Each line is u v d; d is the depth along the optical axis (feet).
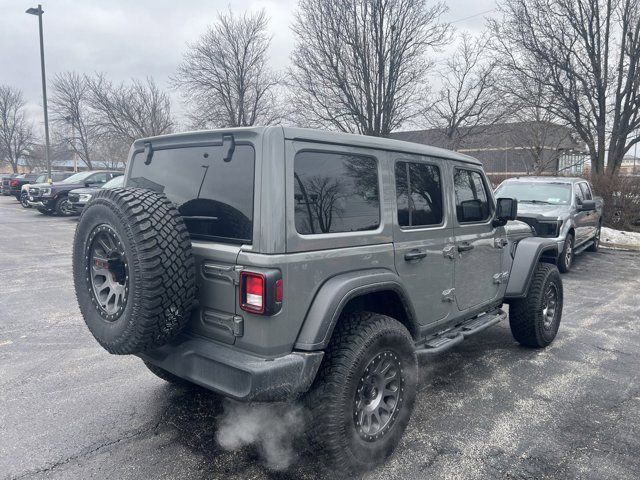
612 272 32.50
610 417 12.21
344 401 9.09
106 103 120.57
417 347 12.04
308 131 9.18
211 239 9.42
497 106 77.30
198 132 9.88
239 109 103.96
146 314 8.54
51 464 9.99
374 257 10.27
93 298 9.59
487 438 11.16
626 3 56.59
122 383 13.99
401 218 11.20
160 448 10.63
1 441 10.85
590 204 32.99
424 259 11.76
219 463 10.10
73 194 60.18
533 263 16.01
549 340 17.31
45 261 33.50
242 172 8.98
